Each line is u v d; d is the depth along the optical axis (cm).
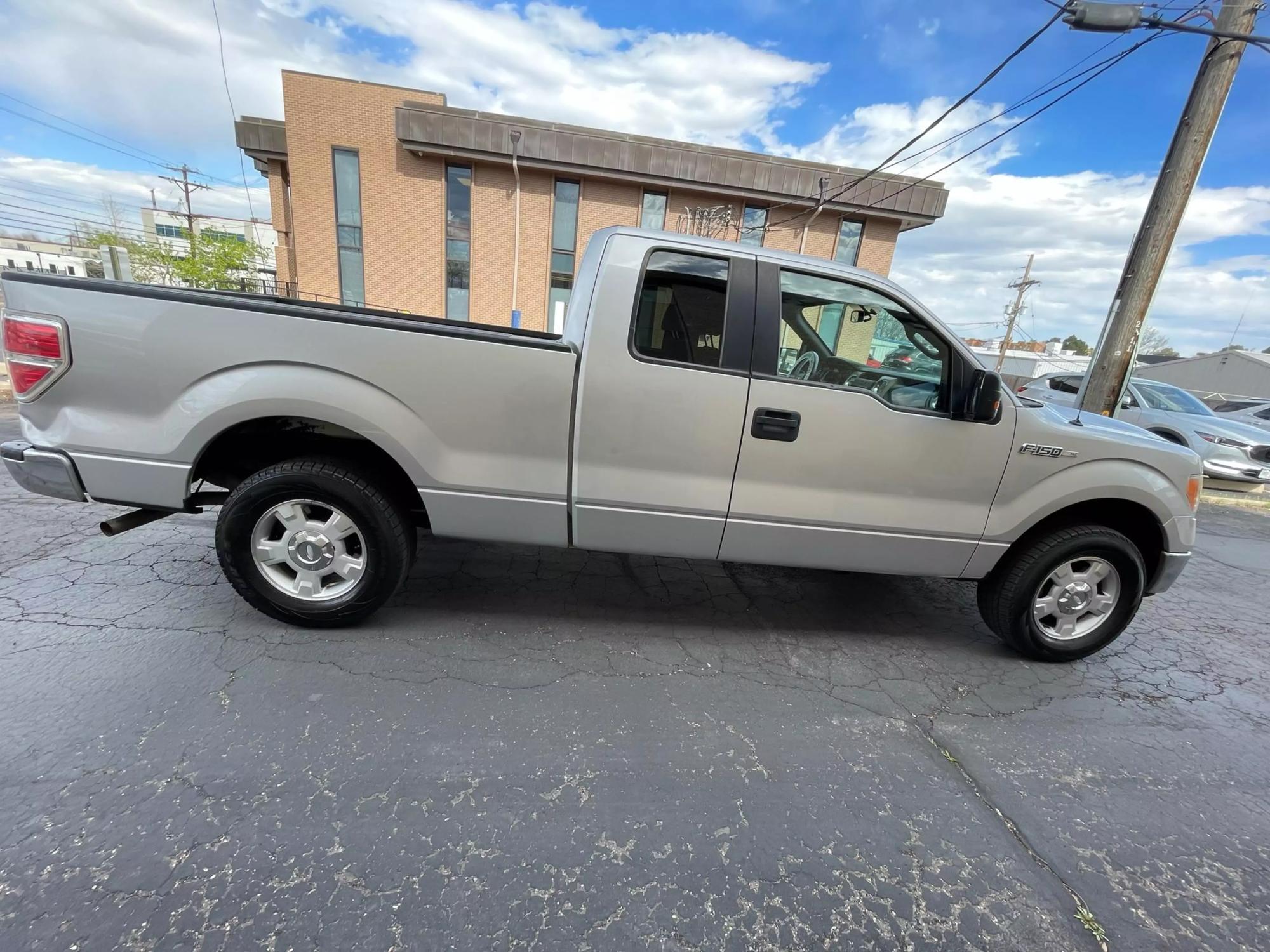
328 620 267
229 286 3288
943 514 271
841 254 1783
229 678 232
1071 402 960
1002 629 299
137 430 235
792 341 267
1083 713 265
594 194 1678
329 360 234
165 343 229
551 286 1741
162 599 287
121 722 202
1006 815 199
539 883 159
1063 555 281
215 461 267
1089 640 298
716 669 272
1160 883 177
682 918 153
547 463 251
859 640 313
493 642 276
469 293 1736
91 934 135
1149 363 3891
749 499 260
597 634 293
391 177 1639
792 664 282
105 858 154
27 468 236
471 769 197
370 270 1689
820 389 252
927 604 365
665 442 250
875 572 281
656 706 240
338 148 1617
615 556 392
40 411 235
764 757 216
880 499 266
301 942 138
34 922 136
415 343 237
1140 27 623
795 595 360
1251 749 249
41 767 180
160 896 145
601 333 243
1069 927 160
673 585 359
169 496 241
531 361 242
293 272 1916
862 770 214
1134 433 292
